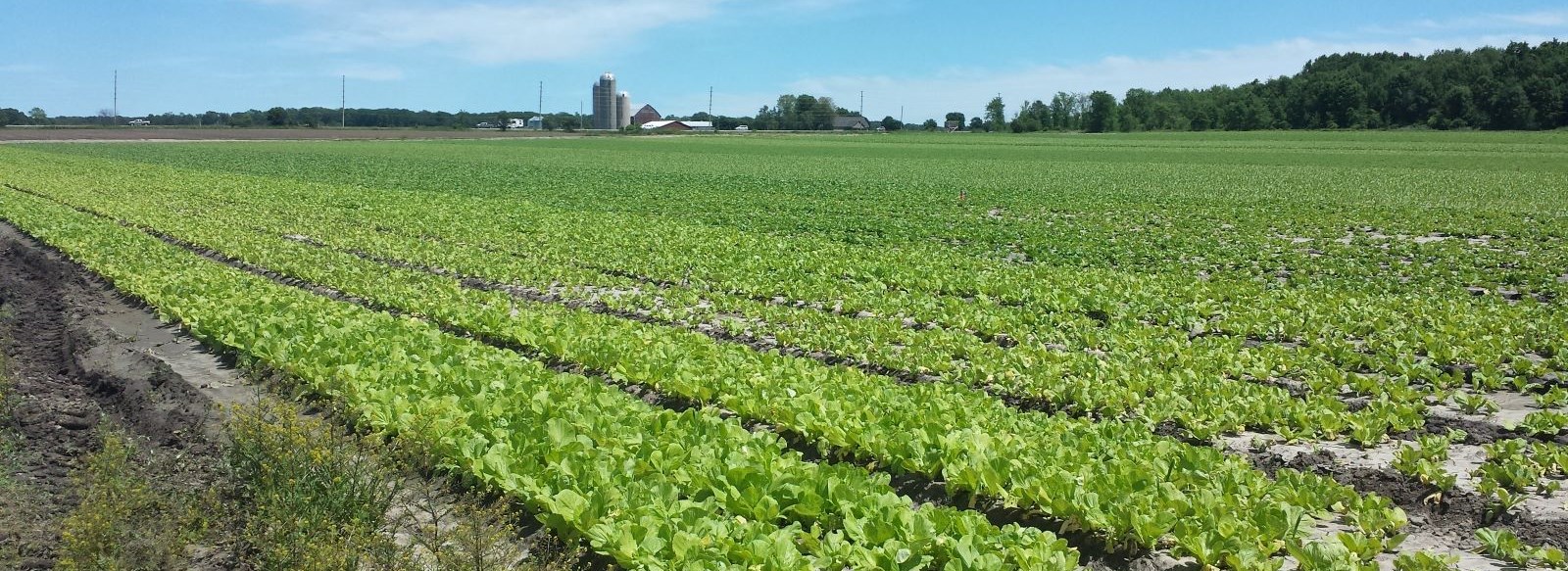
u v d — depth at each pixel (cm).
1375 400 1070
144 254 2162
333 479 700
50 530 750
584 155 8456
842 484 758
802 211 3525
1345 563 670
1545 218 3216
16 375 1233
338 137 11988
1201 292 1788
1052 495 773
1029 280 1934
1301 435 991
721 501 759
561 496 724
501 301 1650
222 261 2272
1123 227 3084
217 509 733
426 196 3972
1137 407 1064
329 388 1083
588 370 1265
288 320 1405
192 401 1074
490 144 10731
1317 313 1574
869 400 1025
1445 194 4369
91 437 991
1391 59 18538
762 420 1034
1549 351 1351
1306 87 16100
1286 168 6512
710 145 11119
